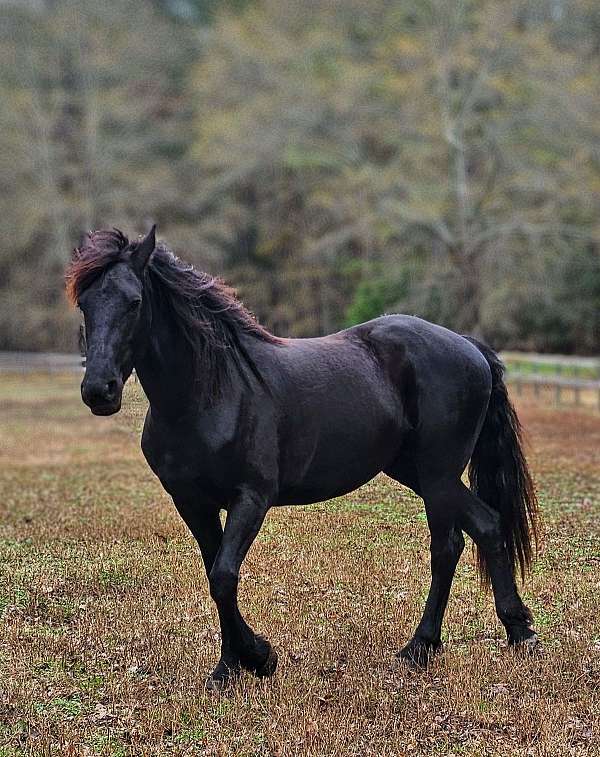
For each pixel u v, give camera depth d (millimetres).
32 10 49156
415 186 34719
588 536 10562
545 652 7223
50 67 48469
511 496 7488
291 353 6953
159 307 6320
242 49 42375
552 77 33375
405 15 39000
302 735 5934
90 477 15383
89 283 6051
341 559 9680
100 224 45531
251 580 9062
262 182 45625
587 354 37156
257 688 6645
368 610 8234
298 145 38312
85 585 9188
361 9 41938
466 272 33000
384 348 7336
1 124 46094
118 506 12789
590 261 35156
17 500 13492
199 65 49375
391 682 6738
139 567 9680
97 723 6289
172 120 50875
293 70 40000
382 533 10750
